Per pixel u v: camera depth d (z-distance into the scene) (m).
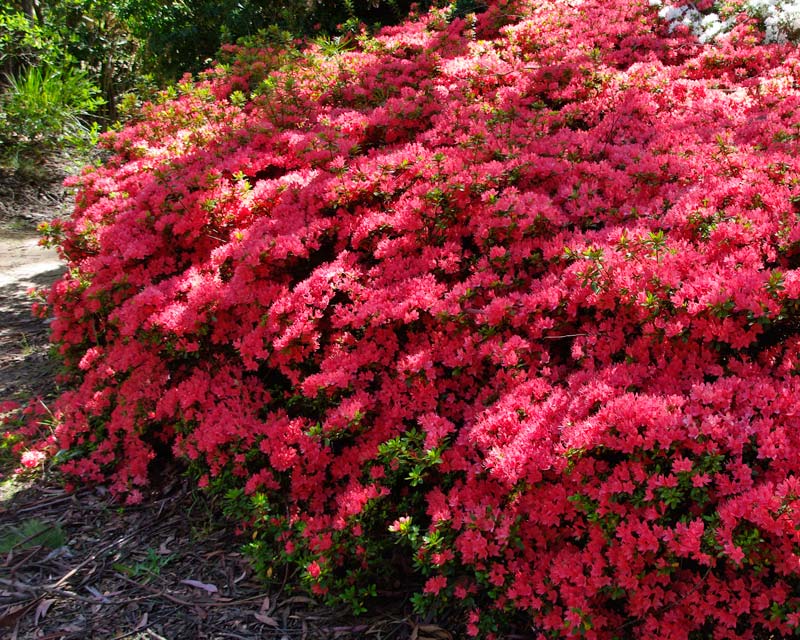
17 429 4.15
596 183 3.39
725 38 5.55
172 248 4.15
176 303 3.51
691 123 4.21
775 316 2.22
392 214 3.47
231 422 3.10
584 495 2.13
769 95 4.41
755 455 2.07
